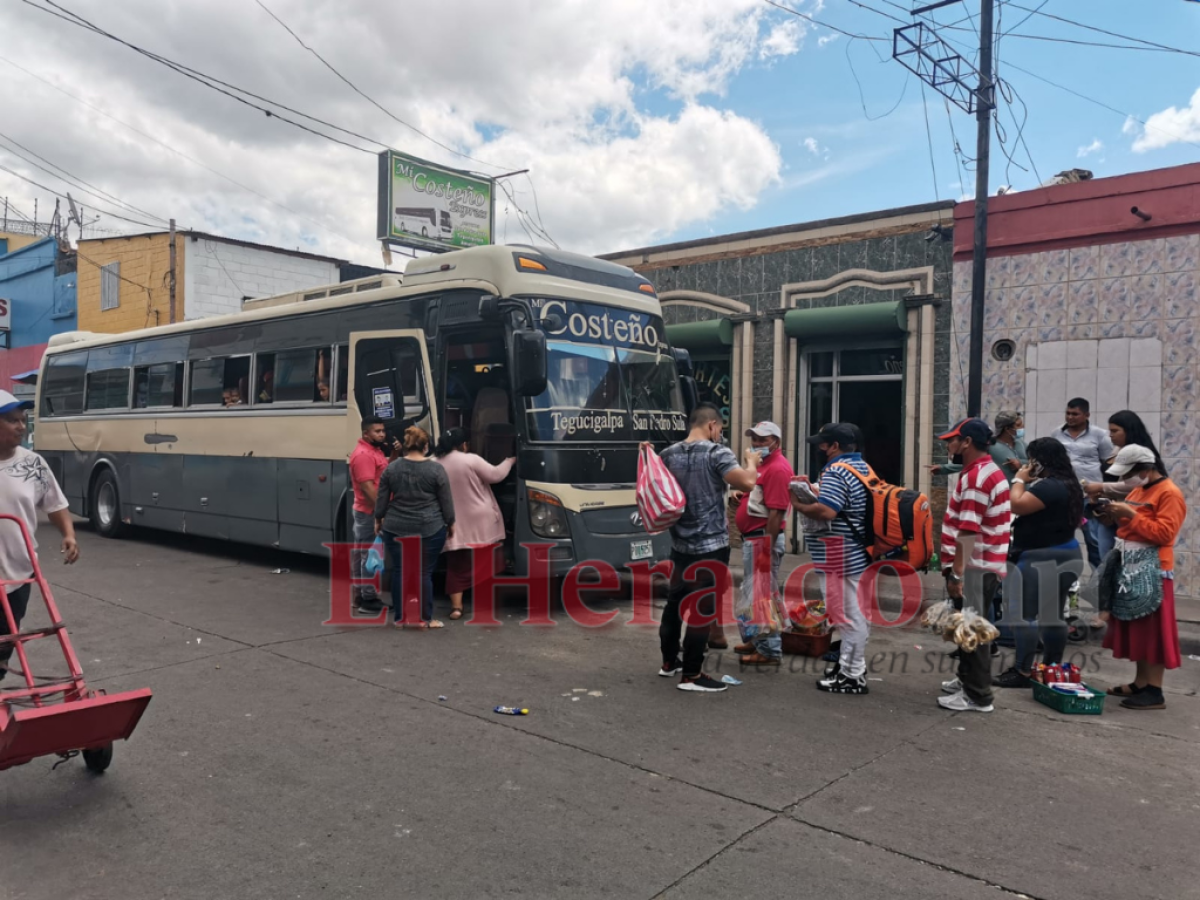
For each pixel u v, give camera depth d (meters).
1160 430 9.43
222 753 4.75
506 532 8.40
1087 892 3.44
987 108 10.05
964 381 10.67
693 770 4.62
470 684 6.10
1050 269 10.09
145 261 23.89
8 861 3.57
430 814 4.05
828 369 12.05
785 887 3.44
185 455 11.81
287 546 10.23
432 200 22.11
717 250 12.82
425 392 8.64
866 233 11.47
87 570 10.51
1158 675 5.88
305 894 3.34
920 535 5.87
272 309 10.55
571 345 8.48
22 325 28.14
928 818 4.09
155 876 3.46
